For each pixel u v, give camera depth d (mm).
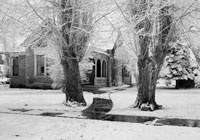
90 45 11484
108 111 9258
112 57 27562
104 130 6094
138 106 9828
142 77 9688
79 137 5461
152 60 9320
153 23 8672
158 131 5988
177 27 8953
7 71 36406
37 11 9312
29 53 22250
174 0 8070
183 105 10852
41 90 20031
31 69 22359
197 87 21969
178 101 12352
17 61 23375
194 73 21344
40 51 21906
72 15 9164
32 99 13250
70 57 10305
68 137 5461
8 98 13812
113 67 28219
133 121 7297
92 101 12500
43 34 10023
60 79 17922
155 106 9609
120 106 10742
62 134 5723
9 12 9438
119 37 9727
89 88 22375
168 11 8625
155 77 9469
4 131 5965
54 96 14727
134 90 20688
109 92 18438
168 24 8883
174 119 7602
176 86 23672
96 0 8875
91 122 7105
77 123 6961
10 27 10242
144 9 8469
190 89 21641
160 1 7938
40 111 9336
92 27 9695
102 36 10195
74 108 10086
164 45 9078
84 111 9312
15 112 9078
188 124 6820
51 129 6215
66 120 7410
